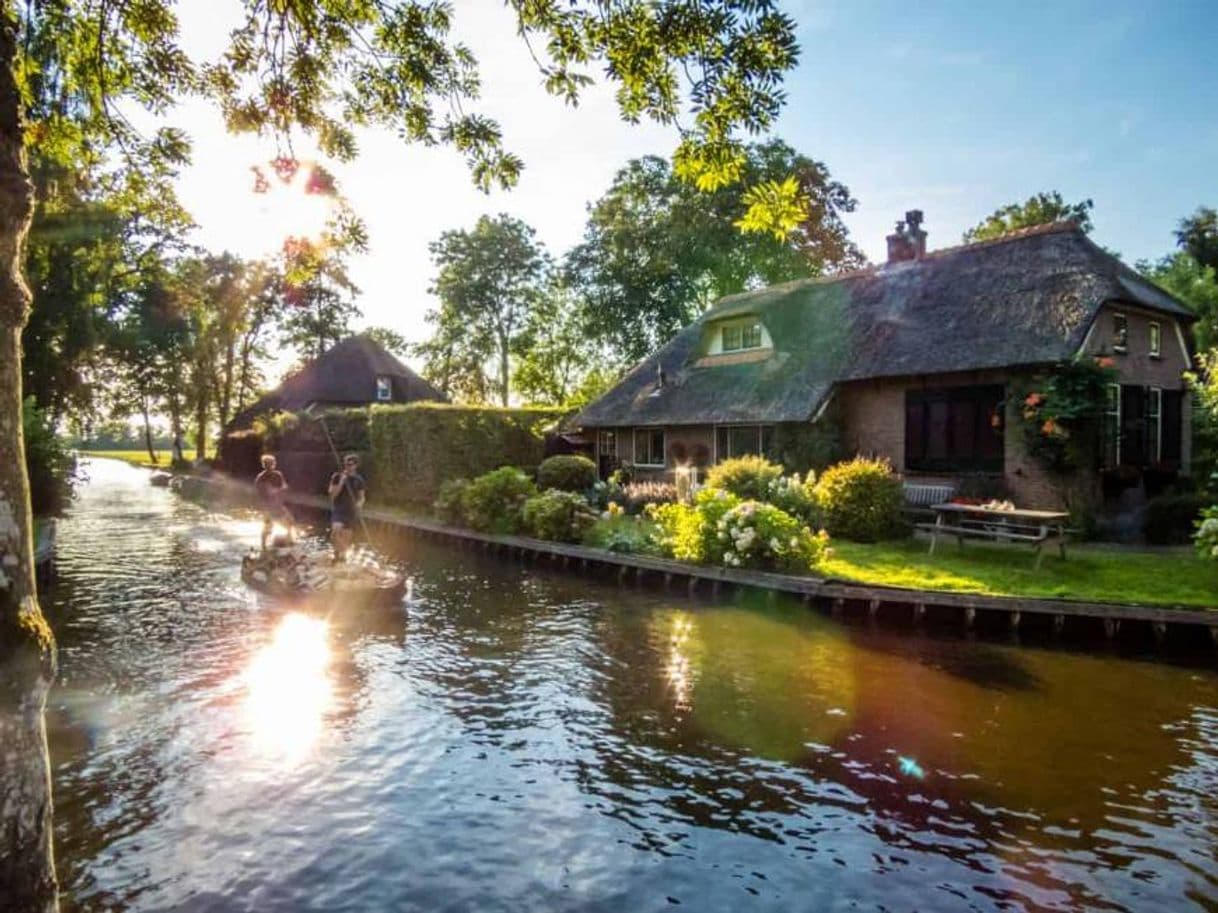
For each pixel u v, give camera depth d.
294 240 6.34
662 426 24.97
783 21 4.07
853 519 16.22
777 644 10.00
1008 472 17.61
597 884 4.70
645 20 4.26
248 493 34.47
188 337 45.88
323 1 5.14
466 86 5.56
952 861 4.96
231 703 7.68
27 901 2.39
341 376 43.66
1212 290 32.34
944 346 18.81
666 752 6.59
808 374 21.50
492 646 9.85
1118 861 4.96
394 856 4.97
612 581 14.50
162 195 6.45
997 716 7.45
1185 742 6.81
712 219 37.19
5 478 2.41
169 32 5.25
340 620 11.23
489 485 19.28
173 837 5.18
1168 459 19.80
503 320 51.91
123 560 16.58
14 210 2.46
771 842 5.19
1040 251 19.89
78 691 8.02
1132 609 10.03
